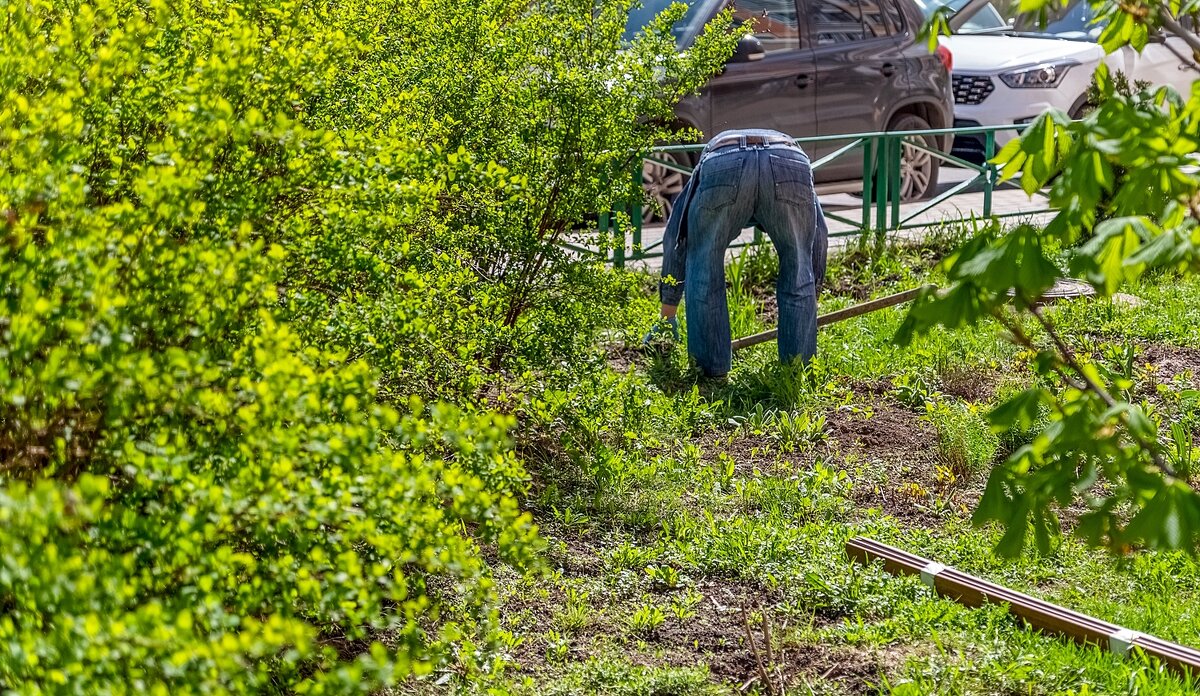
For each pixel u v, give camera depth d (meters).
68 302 2.55
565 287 6.09
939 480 5.73
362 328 3.61
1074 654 4.08
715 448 6.09
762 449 6.06
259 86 3.46
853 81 11.14
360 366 2.79
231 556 2.41
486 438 2.91
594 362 5.72
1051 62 13.09
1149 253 2.16
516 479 3.19
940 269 2.51
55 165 2.81
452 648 3.74
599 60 6.34
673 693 3.87
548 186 6.32
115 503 2.61
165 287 2.76
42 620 2.27
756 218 6.80
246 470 2.49
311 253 3.47
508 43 6.27
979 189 12.89
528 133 6.23
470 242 5.98
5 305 2.52
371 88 5.24
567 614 4.35
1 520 2.03
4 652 2.09
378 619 2.62
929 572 4.59
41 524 2.05
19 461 2.61
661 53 6.49
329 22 5.42
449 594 4.25
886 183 9.98
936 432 6.27
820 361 7.04
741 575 4.71
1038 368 2.60
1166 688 3.86
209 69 3.27
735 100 10.60
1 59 3.17
